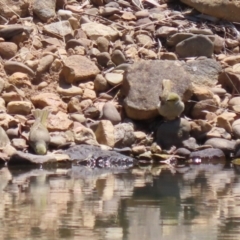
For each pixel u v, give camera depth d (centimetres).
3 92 1878
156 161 1725
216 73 2034
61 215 1066
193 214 1083
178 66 1891
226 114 1881
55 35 2095
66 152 1691
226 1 2273
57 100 1878
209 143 1789
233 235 947
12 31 2038
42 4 2170
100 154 1672
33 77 1947
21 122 1761
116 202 1171
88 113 1861
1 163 1623
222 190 1294
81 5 2289
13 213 1078
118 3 2314
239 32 2269
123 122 1853
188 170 1576
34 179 1412
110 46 2116
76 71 1953
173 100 1784
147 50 2123
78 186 1327
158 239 926
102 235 948
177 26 2239
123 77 1909
